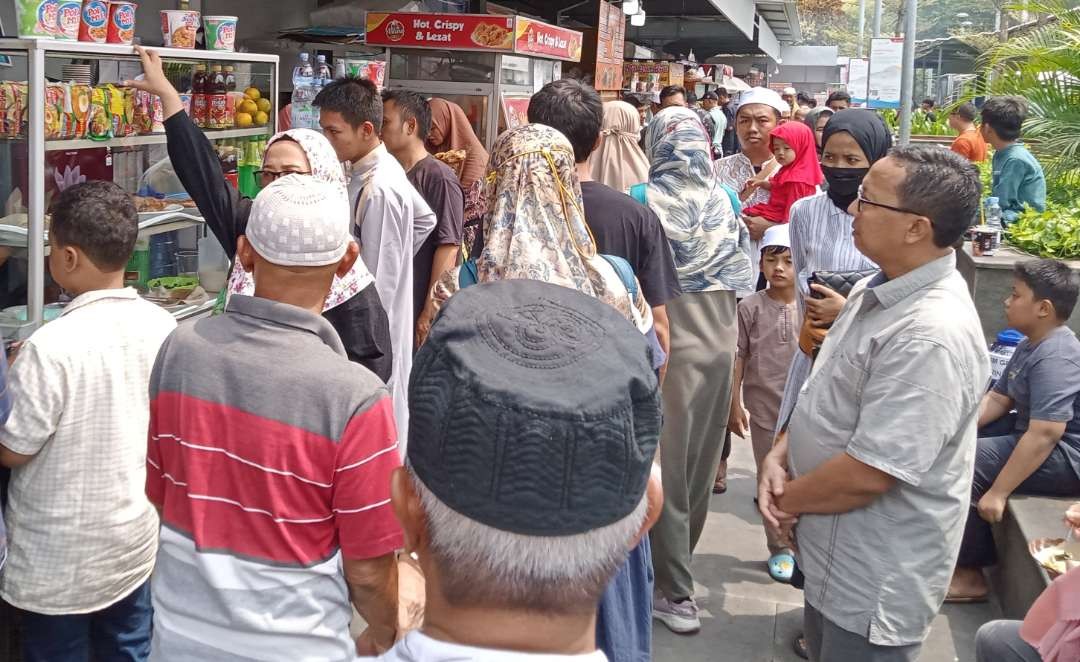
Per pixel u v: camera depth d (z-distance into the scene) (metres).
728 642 3.96
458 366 1.08
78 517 2.80
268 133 4.71
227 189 3.48
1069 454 4.30
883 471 2.51
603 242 3.27
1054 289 4.26
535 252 2.61
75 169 3.69
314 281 2.16
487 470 1.03
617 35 9.84
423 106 4.73
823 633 2.77
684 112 3.88
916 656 2.72
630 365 1.12
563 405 1.04
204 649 2.05
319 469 2.03
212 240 4.40
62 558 2.81
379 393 2.10
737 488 5.58
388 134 4.65
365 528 2.05
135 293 2.95
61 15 3.36
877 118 3.53
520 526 1.03
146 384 2.91
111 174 3.93
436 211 4.61
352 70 5.72
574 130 3.30
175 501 2.07
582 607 1.08
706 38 20.98
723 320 3.88
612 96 9.90
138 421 2.90
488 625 1.08
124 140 3.81
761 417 4.58
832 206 3.62
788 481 2.92
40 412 2.71
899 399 2.49
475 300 1.18
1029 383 4.33
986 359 2.56
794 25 27.00
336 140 3.82
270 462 2.01
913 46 10.29
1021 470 4.26
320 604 2.09
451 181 4.67
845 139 3.49
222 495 2.04
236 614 2.03
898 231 2.53
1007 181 7.84
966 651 4.04
